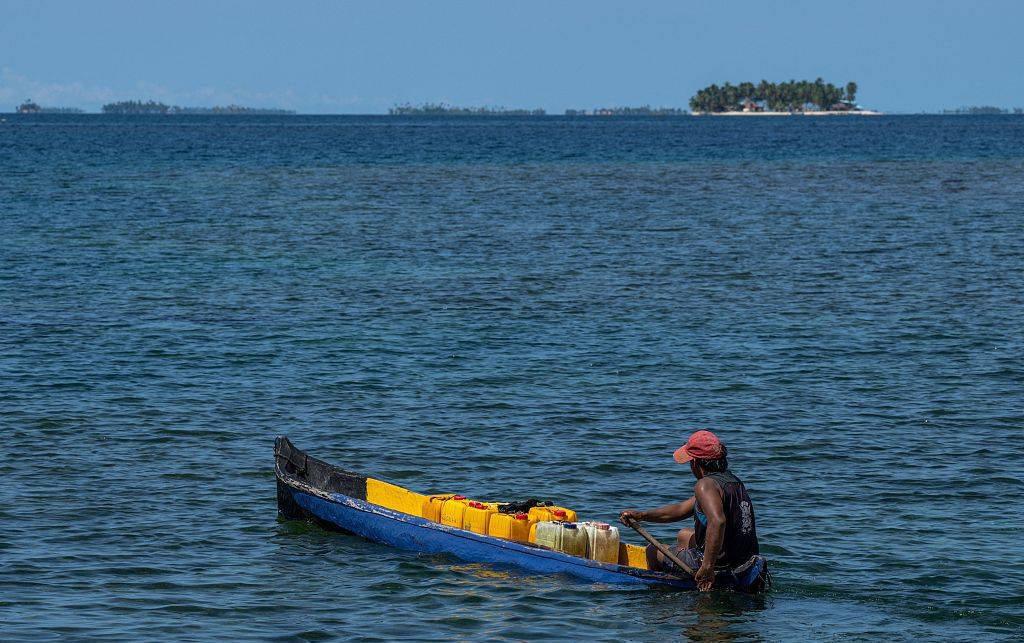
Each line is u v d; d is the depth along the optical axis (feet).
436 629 36.78
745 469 54.54
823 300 101.19
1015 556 43.52
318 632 36.32
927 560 43.09
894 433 60.64
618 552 42.80
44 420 61.72
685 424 62.59
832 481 52.70
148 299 100.22
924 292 105.09
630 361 77.77
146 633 35.86
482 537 43.04
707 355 79.56
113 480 52.08
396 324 90.02
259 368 75.10
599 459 56.24
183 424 61.72
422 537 44.24
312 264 123.24
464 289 106.83
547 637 36.32
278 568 42.22
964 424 62.44
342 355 79.15
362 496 46.65
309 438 59.57
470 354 79.77
